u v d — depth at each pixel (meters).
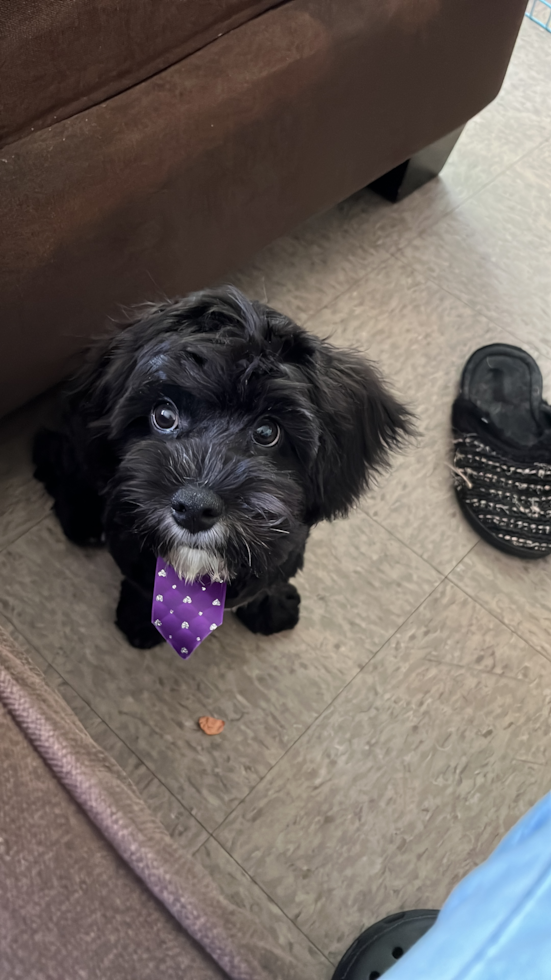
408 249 0.90
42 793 0.35
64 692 0.63
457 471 0.76
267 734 0.64
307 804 0.62
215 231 0.68
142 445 0.51
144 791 0.61
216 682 0.65
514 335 0.87
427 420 0.80
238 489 0.49
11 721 0.36
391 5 0.65
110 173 0.56
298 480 0.54
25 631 0.65
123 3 0.52
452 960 0.24
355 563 0.72
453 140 0.91
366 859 0.61
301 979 0.40
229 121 0.60
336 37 0.63
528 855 0.27
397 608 0.71
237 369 0.49
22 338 0.60
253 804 0.61
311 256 0.88
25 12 0.49
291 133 0.66
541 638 0.71
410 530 0.74
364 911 0.59
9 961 0.31
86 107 0.54
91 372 0.58
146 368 0.50
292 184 0.71
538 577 0.74
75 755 0.36
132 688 0.64
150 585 0.60
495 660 0.70
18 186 0.53
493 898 0.26
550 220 0.96
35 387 0.65
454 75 0.77
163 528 0.50
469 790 0.64
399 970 0.27
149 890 0.34
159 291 0.67
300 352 0.53
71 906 0.33
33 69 0.51
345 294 0.86
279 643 0.68
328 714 0.65
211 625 0.53
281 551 0.53
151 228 0.61
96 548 0.69
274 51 0.60
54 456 0.68
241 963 0.33
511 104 1.05
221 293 0.52
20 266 0.55
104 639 0.66
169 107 0.57
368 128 0.74
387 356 0.83
